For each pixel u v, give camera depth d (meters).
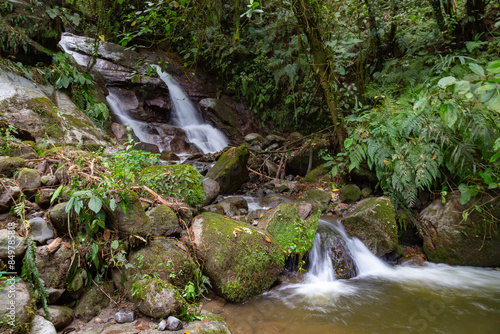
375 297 2.95
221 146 8.77
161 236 2.74
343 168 5.04
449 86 2.39
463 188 3.63
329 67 4.75
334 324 2.49
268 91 9.74
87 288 2.31
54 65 5.48
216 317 2.36
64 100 5.31
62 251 2.22
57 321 2.01
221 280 2.75
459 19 6.16
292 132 9.39
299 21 4.35
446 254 3.70
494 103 2.00
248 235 2.97
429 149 3.85
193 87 9.94
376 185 4.57
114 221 2.46
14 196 2.32
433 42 6.43
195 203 3.40
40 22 5.57
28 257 2.06
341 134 4.98
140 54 9.13
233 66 10.02
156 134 7.64
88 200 2.35
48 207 2.44
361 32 7.14
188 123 9.30
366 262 3.61
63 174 2.57
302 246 3.36
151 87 8.38
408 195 4.01
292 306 2.77
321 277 3.38
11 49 4.97
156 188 3.20
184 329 2.10
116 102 7.66
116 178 2.67
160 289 2.24
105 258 2.43
